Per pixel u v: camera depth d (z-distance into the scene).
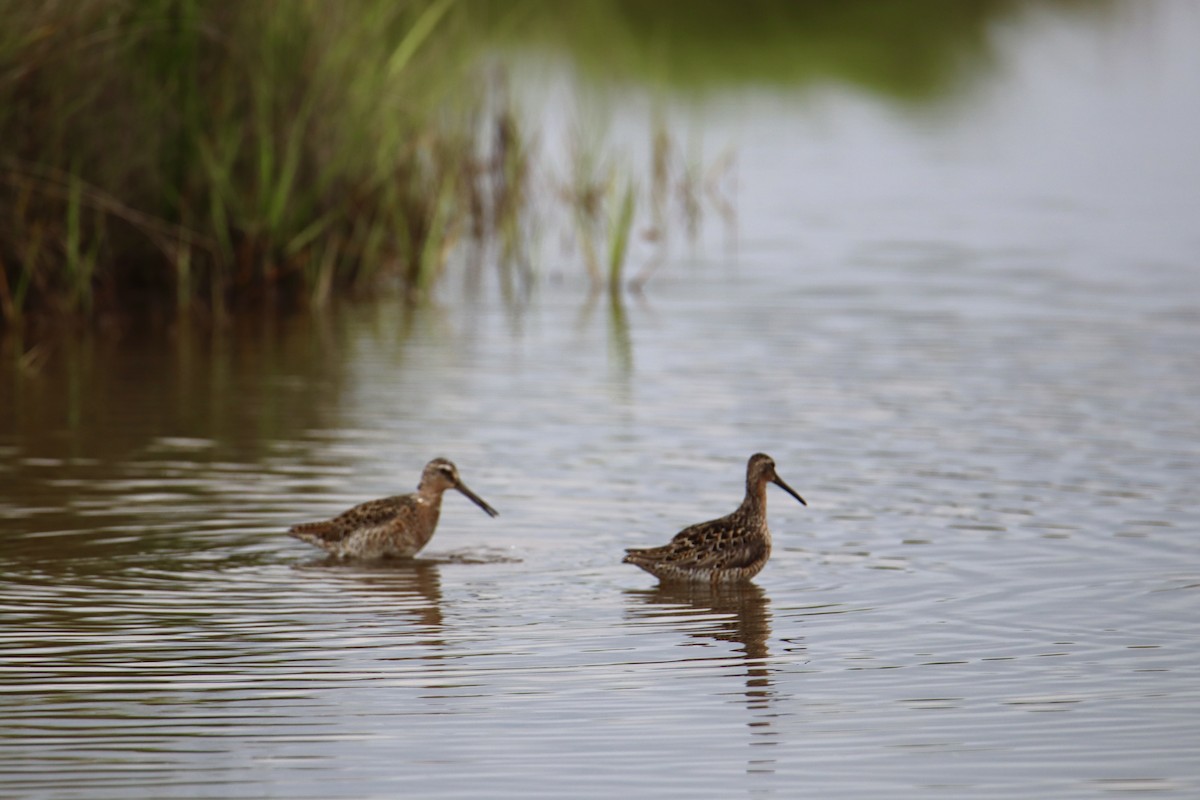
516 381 20.14
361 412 18.56
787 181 36.12
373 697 10.47
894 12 53.72
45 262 22.86
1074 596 12.41
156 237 23.56
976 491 15.31
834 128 42.69
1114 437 17.23
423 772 9.38
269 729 9.96
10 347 22.06
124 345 22.33
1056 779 9.34
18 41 20.98
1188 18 59.03
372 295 26.16
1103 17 58.75
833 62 50.53
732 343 22.36
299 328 23.61
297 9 24.67
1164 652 11.27
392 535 13.36
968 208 33.50
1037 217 32.41
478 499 13.77
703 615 12.11
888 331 22.94
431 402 19.05
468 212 29.52
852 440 17.22
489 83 30.16
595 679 10.80
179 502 14.97
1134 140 41.59
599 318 24.31
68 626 11.73
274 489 15.41
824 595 12.55
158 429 17.73
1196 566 13.08
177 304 24.08
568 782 9.27
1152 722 10.10
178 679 10.73
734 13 49.72
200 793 9.09
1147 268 27.45
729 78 48.00
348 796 9.07
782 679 10.83
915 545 13.73
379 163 26.14
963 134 42.38
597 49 39.47
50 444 17.06
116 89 22.52
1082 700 10.45
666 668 11.02
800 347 22.05
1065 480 15.63
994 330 22.92
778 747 9.73
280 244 24.94
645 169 33.62
